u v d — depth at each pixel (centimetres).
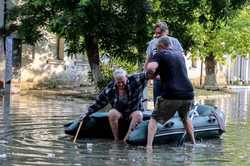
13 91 3731
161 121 1554
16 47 3922
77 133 1644
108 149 1504
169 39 1573
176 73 1539
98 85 3534
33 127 1884
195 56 4722
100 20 3234
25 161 1309
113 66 3812
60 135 1722
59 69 4341
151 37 3303
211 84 5031
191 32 3694
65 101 3119
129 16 3272
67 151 1457
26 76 4034
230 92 4934
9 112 2367
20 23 3588
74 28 3152
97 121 1700
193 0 3347
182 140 1616
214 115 1775
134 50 3528
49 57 4241
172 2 3331
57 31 3219
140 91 1641
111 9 3281
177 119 1644
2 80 3675
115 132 1645
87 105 2880
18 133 1738
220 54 4828
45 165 1270
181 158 1398
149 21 3306
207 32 4400
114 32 3300
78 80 4538
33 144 1548
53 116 2261
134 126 1620
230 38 4681
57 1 3178
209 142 1675
